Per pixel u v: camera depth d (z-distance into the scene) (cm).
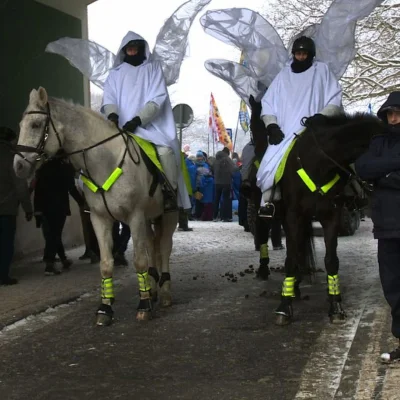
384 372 479
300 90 661
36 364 534
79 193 960
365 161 494
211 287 845
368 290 791
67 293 790
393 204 486
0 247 841
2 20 1010
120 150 618
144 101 691
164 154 670
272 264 1030
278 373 499
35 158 580
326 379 480
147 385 481
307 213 627
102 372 512
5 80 1016
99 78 839
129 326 647
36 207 919
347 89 1605
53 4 1151
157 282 752
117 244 998
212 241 1344
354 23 716
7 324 648
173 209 699
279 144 640
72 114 602
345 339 579
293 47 677
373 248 1202
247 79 851
